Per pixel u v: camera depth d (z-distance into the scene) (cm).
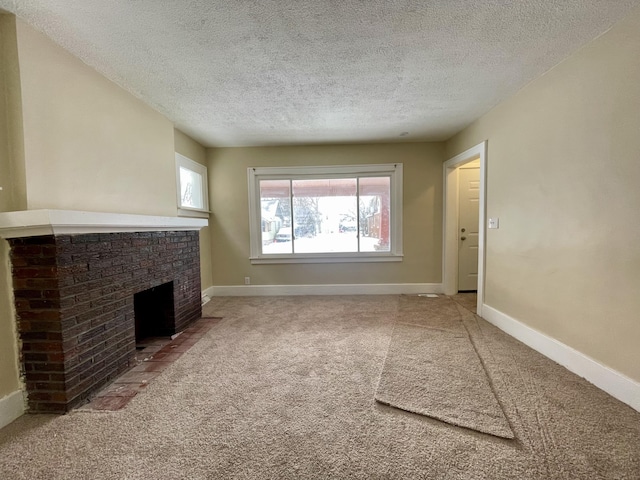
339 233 443
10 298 164
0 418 157
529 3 153
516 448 137
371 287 440
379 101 279
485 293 321
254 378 204
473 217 434
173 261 285
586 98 191
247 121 326
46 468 130
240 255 445
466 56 203
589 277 193
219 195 438
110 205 225
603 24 171
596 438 142
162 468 129
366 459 132
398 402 172
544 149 230
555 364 217
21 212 148
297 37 180
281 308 374
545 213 231
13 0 143
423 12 159
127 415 166
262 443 143
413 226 434
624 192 169
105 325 198
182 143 365
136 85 236
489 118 305
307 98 269
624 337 170
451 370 209
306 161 433
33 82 164
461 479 121
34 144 164
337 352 243
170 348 257
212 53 195
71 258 171
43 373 168
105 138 219
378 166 428
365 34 178
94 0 144
